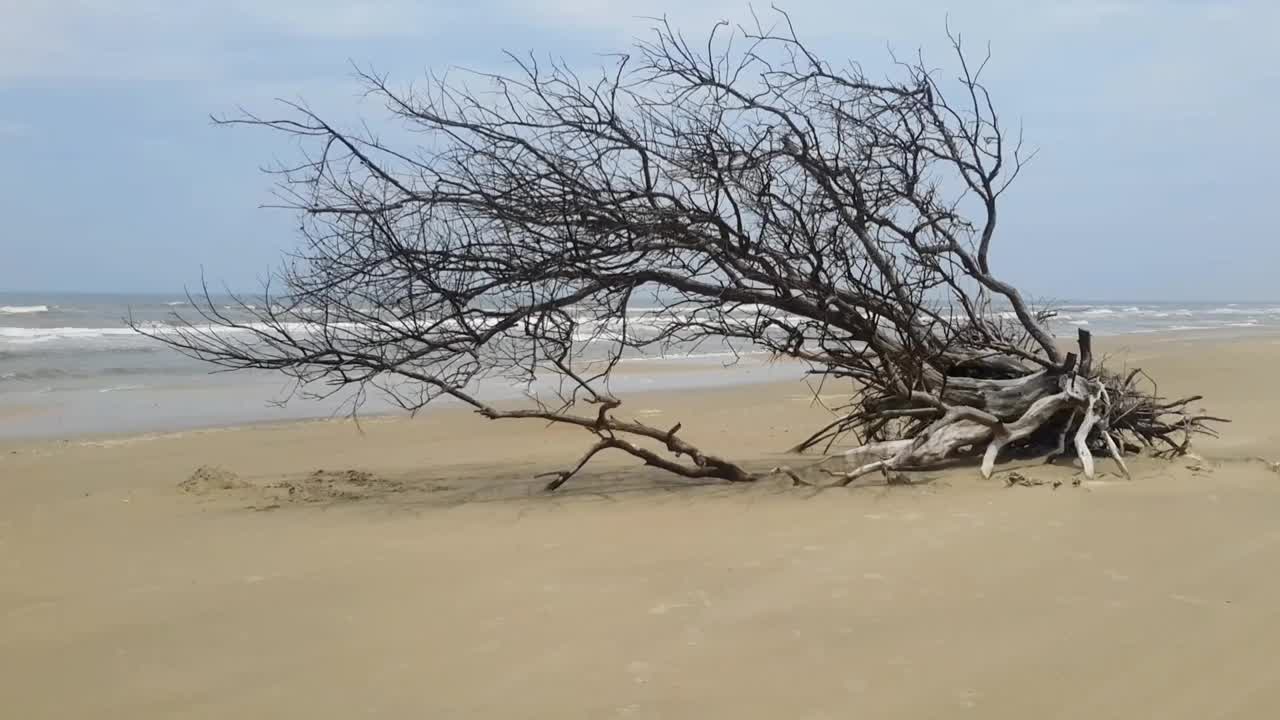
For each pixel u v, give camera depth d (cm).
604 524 608
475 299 758
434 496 747
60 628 418
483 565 507
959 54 836
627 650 376
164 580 494
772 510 633
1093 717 312
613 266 756
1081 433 750
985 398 823
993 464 761
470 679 352
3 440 1195
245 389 1856
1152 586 443
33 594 471
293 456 1051
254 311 803
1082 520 572
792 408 1490
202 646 393
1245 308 13425
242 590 471
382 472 913
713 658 366
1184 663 354
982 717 314
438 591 460
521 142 727
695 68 766
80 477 889
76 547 574
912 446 770
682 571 484
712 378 2078
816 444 1088
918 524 573
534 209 725
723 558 507
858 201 767
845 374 872
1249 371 1845
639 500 698
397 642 391
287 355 775
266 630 411
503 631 401
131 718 328
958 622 399
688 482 789
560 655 373
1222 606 414
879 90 812
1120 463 722
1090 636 381
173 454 1064
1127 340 3400
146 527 632
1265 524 554
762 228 758
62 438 1220
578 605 432
